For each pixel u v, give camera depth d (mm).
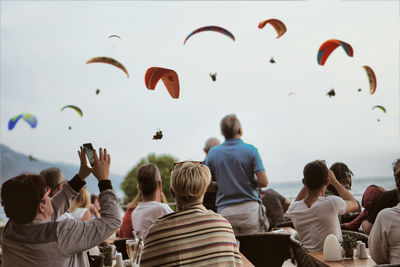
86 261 1881
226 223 1861
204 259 1765
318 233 3043
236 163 3945
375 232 2367
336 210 3035
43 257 1705
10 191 1730
